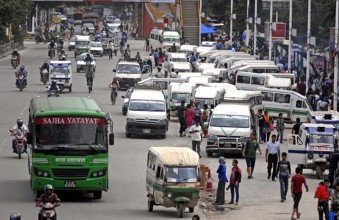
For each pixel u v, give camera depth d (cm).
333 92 10769
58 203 5338
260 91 10962
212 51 16988
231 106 8875
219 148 8550
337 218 5559
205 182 6969
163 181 6031
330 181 6981
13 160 8062
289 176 6812
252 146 7550
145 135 9788
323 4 15475
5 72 16250
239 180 6525
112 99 12131
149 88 10119
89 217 5966
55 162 6272
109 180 7344
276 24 14825
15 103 11912
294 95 11138
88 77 13475
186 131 9862
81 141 6328
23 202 6344
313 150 7644
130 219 5947
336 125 8425
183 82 12094
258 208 6425
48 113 6328
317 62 13400
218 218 6088
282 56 16125
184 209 6112
